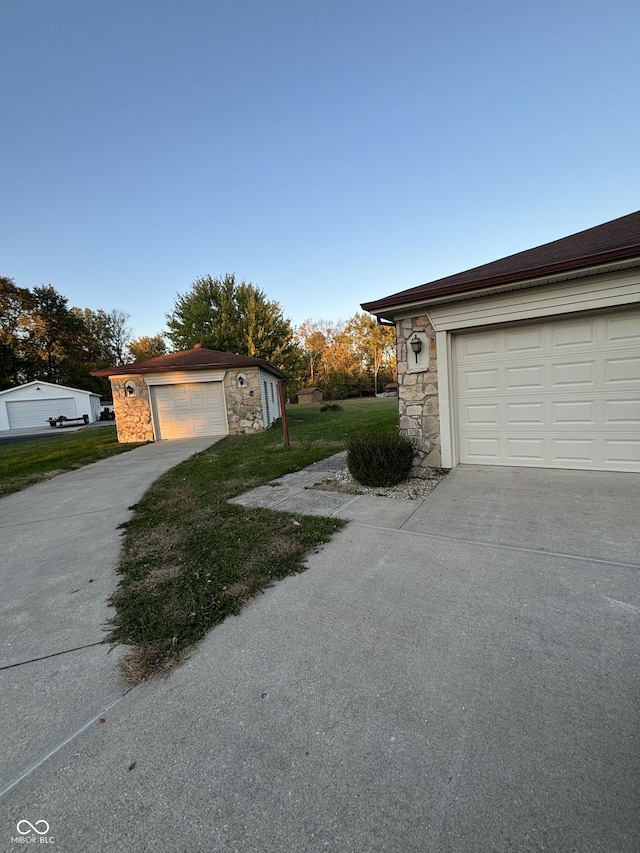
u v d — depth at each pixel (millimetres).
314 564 3105
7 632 2479
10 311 31609
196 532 3967
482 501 4340
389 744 1509
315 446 9172
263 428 13172
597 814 1204
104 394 43281
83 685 1960
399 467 5172
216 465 7641
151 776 1438
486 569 2854
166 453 9859
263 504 4781
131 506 5172
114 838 1232
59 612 2676
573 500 4145
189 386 12922
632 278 4504
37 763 1523
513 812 1228
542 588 2559
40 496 6211
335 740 1544
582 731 1511
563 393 5211
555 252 5527
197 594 2736
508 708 1644
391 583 2742
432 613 2365
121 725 1689
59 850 1200
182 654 2143
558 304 4910
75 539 4109
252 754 1505
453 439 5836
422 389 5980
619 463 4980
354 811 1269
